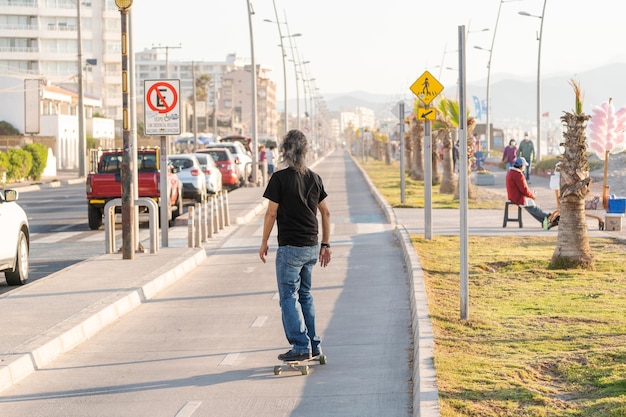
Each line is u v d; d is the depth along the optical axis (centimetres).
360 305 2005
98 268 2503
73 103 15838
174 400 1278
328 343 1628
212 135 16812
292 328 1426
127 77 2730
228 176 6519
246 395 1295
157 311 2002
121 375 1430
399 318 1848
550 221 3494
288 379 1379
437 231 3444
